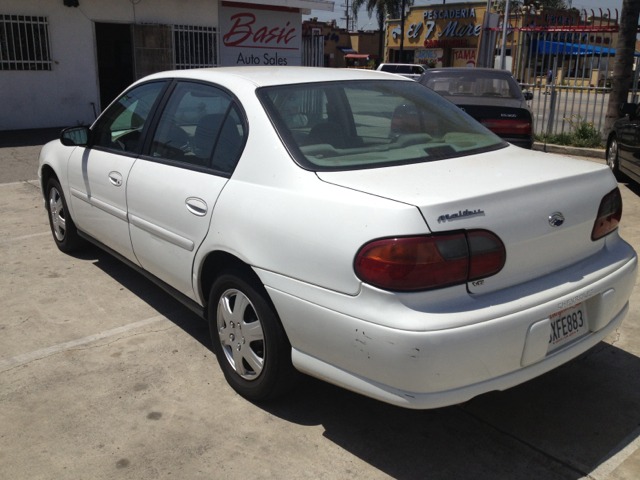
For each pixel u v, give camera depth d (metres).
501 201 2.35
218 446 2.69
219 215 2.89
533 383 3.22
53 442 2.69
